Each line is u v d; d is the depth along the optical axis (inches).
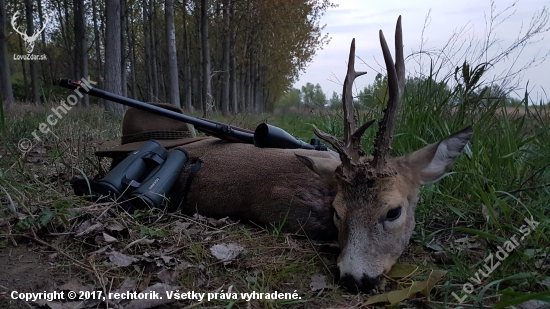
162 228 28.1
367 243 22.7
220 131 35.1
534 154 34.9
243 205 31.2
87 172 40.4
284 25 222.4
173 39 128.9
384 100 45.2
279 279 23.9
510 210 29.8
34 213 27.6
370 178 23.2
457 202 33.2
